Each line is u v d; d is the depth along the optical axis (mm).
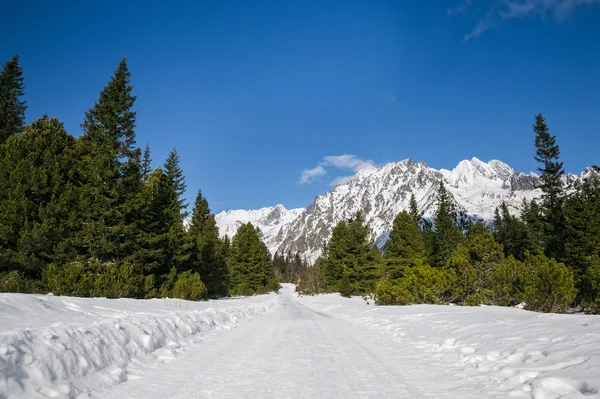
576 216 36312
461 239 49781
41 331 5258
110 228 22391
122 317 8320
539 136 42625
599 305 15156
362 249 52406
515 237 49906
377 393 4781
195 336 9969
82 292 15289
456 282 19766
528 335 7270
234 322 14805
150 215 28141
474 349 7137
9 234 20969
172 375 5785
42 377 4488
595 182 45750
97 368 5438
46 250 21734
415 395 4688
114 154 23844
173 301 19922
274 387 5078
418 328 11055
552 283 15312
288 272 161125
